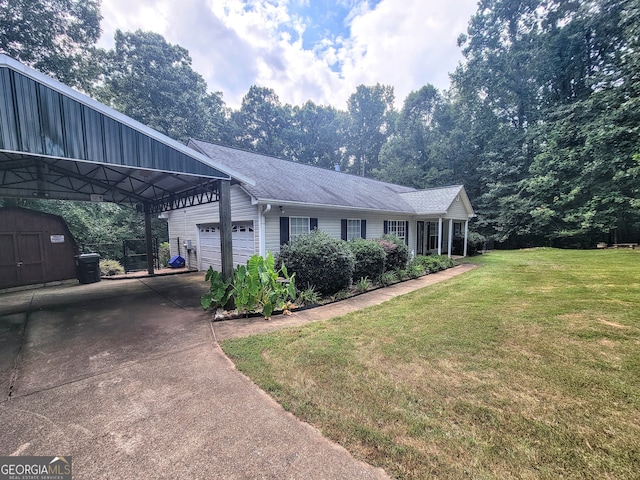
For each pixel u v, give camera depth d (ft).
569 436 6.85
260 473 6.09
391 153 97.91
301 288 22.38
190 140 32.86
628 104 41.68
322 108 123.95
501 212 62.54
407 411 7.99
